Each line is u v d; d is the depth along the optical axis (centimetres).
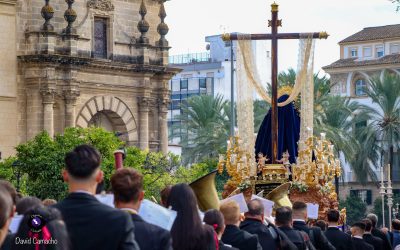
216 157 8669
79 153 1261
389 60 11331
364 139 8769
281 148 3675
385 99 8931
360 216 10231
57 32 6769
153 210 1398
